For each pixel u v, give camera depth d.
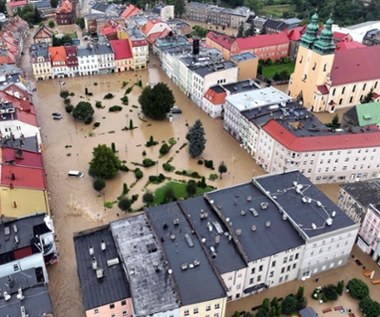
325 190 155.50
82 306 108.12
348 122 186.75
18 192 125.25
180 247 105.38
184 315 93.75
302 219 115.19
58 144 178.00
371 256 126.25
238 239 109.38
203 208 120.44
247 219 115.62
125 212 140.62
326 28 196.12
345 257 120.25
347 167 156.88
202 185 152.00
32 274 103.31
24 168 135.75
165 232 109.81
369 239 125.75
